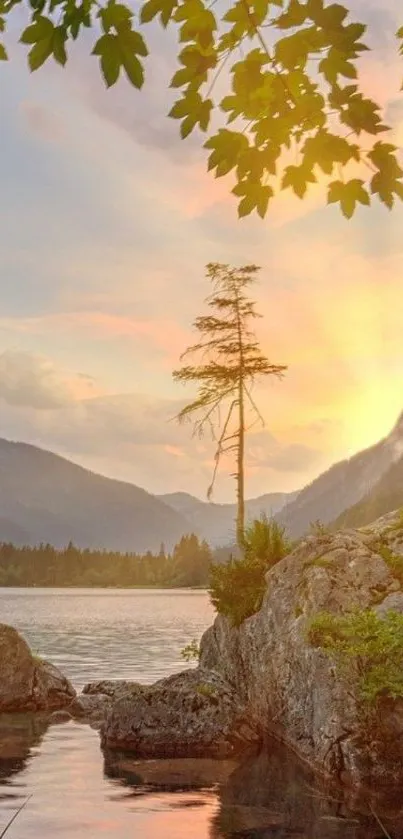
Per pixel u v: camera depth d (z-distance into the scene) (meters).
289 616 17.16
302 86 3.61
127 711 15.90
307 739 14.57
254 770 13.69
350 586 16.64
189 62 3.53
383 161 3.61
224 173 3.85
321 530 19.72
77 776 12.91
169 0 3.40
